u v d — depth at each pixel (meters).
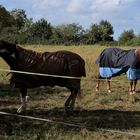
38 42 65.19
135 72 15.12
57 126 10.28
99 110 12.52
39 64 11.34
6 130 9.96
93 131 10.07
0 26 66.06
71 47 46.88
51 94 15.04
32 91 15.43
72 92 11.77
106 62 15.69
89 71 20.47
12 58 11.25
